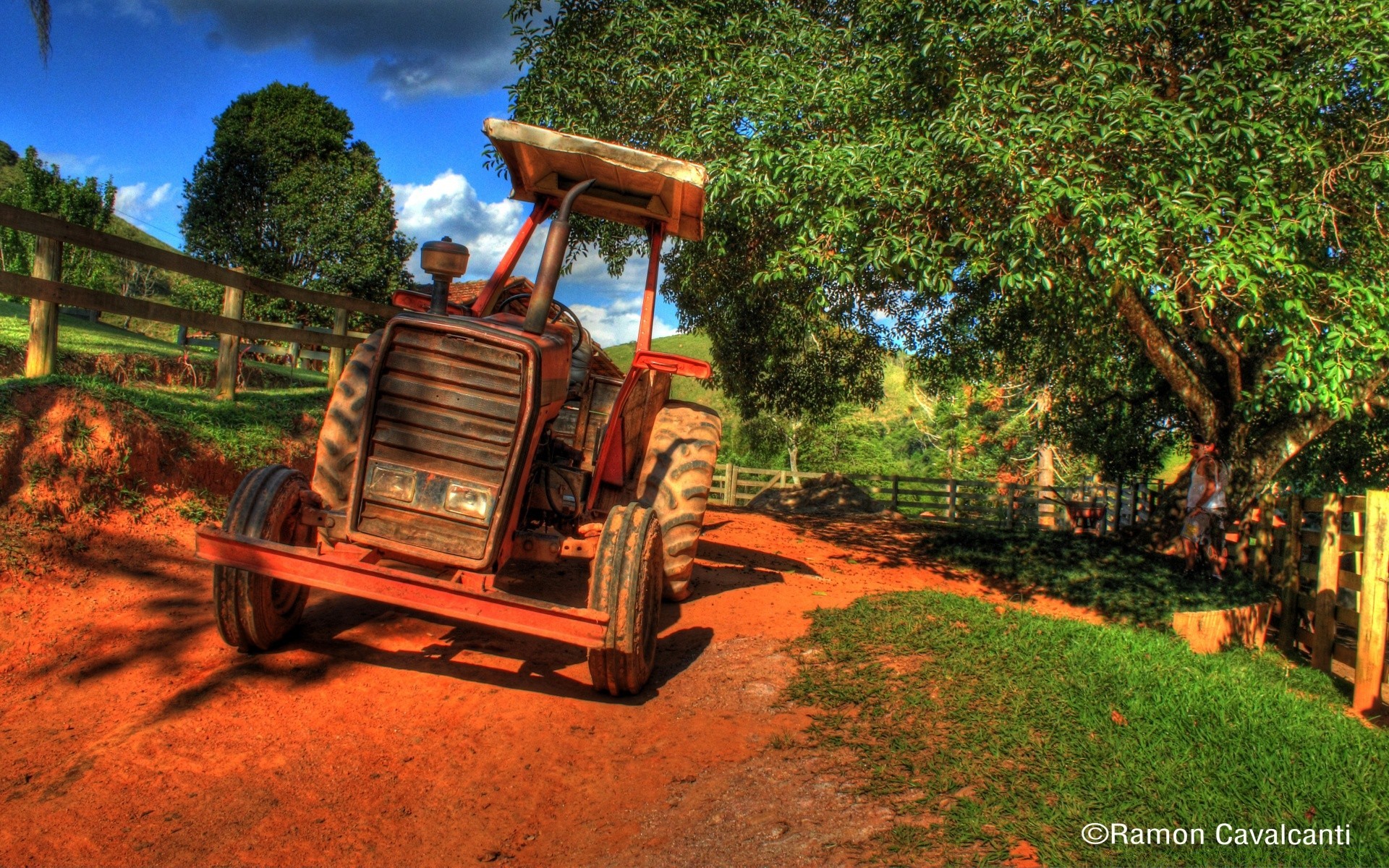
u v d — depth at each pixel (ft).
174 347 36.70
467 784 11.85
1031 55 23.41
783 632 19.10
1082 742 12.96
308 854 9.98
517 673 15.65
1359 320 22.88
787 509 54.49
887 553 36.73
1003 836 10.41
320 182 68.03
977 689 15.02
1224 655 22.47
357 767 11.91
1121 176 23.49
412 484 12.97
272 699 13.43
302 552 12.60
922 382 52.24
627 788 12.07
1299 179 24.75
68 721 12.22
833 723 14.06
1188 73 27.76
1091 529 51.01
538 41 33.94
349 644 15.92
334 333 31.22
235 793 10.93
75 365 24.75
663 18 30.60
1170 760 12.50
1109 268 23.06
